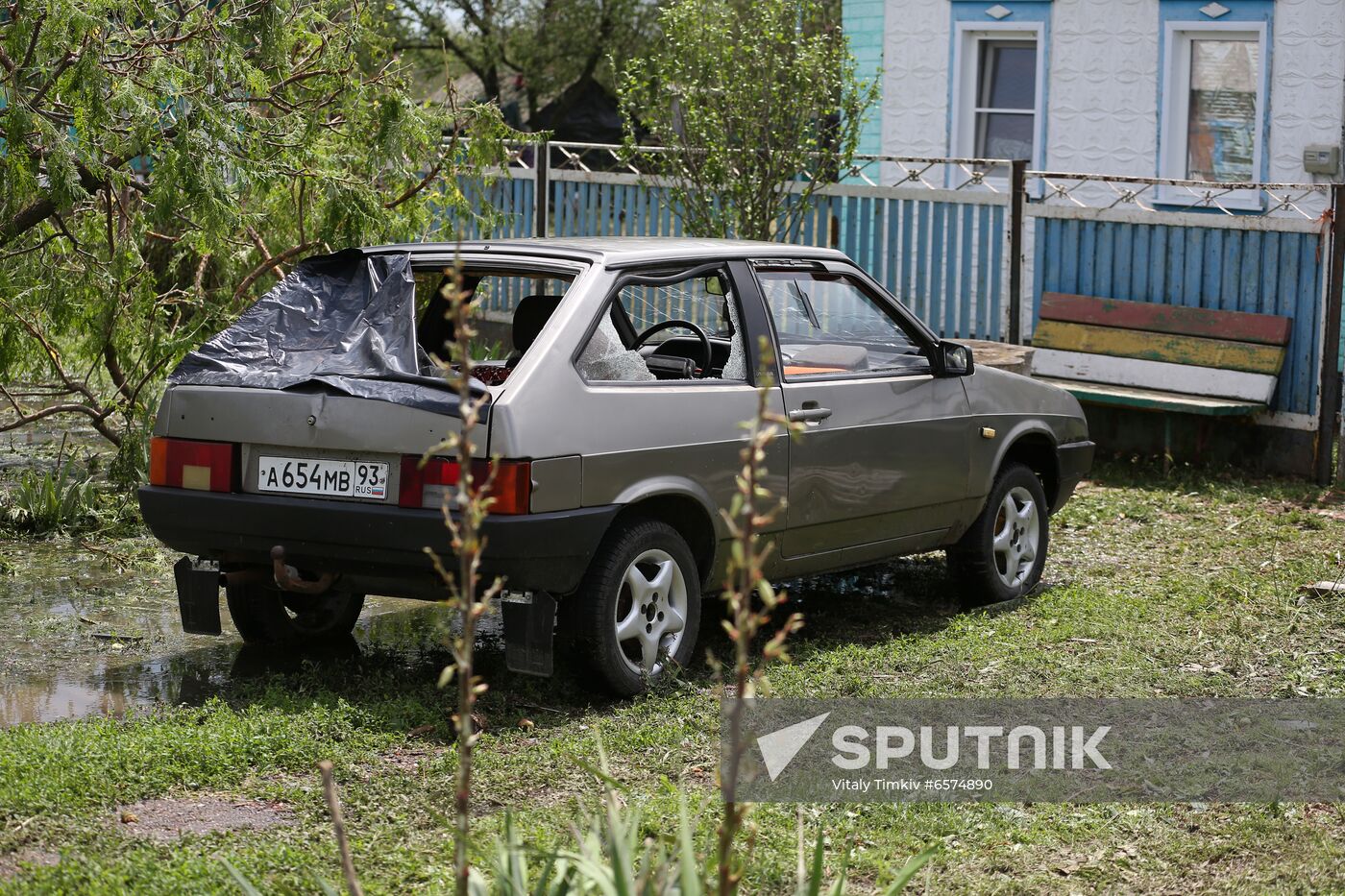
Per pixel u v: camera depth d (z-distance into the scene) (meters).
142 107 7.93
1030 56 15.28
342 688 6.07
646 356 6.92
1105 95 14.55
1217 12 13.77
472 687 2.94
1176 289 11.39
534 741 5.46
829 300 7.03
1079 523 9.48
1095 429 11.61
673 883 3.44
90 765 4.89
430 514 5.49
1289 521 9.53
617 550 5.83
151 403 9.66
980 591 7.66
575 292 5.94
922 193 12.30
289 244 10.57
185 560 6.29
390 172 9.49
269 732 5.32
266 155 8.94
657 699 5.89
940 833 4.67
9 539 8.60
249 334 6.21
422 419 5.53
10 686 6.08
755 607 6.58
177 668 6.38
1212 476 10.90
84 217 9.55
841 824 4.69
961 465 7.38
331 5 9.70
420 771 5.09
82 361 10.59
